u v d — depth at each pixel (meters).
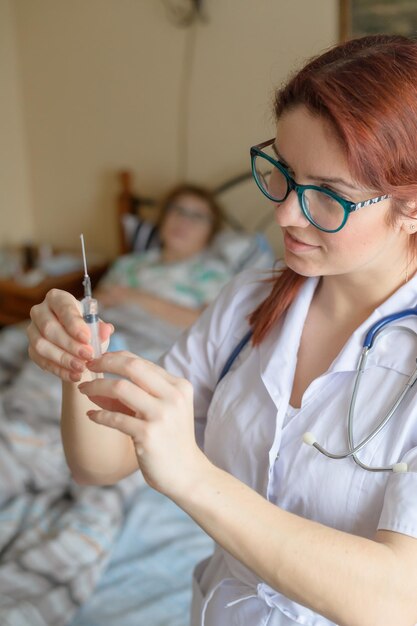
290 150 0.79
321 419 0.91
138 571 1.75
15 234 3.91
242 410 0.99
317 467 0.89
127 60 3.29
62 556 1.72
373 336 0.90
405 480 0.78
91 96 3.49
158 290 3.12
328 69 0.77
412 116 0.74
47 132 3.72
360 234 0.80
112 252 3.76
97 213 3.72
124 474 1.04
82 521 1.83
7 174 3.78
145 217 3.52
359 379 0.90
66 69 3.52
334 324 0.98
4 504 1.96
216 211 3.21
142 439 0.69
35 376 2.33
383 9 2.51
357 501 0.85
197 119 3.16
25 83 3.70
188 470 0.71
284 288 1.02
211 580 1.09
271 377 0.97
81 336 0.82
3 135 3.71
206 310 1.14
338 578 0.70
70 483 2.02
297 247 0.84
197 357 1.10
